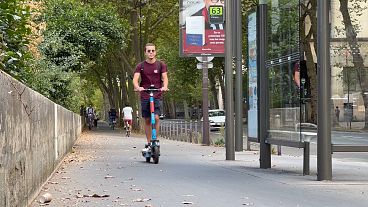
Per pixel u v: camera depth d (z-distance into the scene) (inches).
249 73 541.3
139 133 1553.9
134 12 1657.2
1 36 299.9
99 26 1032.8
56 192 309.6
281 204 265.6
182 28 832.9
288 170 429.1
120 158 561.0
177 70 2388.0
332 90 385.7
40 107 315.0
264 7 434.3
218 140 889.5
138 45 1712.6
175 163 494.3
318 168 355.3
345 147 349.7
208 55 832.3
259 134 446.9
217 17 681.6
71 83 746.2
